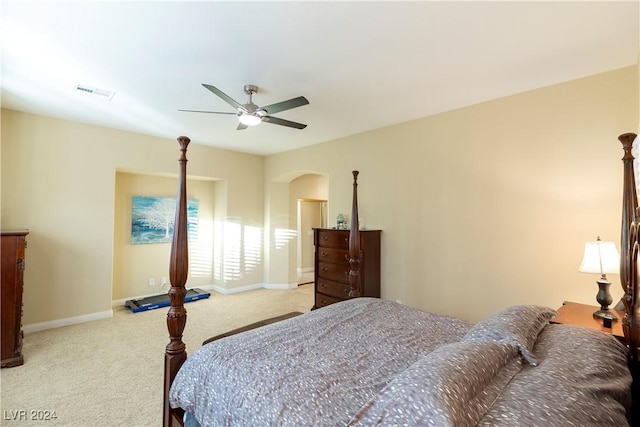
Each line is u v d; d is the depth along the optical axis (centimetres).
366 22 196
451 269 351
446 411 81
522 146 304
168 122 401
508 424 81
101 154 421
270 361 144
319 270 440
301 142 505
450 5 180
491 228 322
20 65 252
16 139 360
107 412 218
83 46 224
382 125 411
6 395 237
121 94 310
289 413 109
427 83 285
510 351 118
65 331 370
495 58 241
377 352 156
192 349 324
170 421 168
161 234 538
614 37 213
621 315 206
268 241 610
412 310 228
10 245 284
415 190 383
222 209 579
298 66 253
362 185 443
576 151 275
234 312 453
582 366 111
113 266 472
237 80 278
